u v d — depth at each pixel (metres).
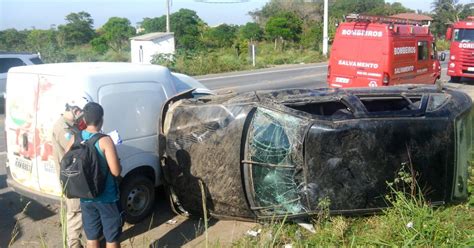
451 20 64.81
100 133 4.10
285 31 47.25
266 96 5.17
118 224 4.23
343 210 4.77
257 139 4.88
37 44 43.53
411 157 4.82
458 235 4.25
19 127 5.56
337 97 5.03
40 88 5.34
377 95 5.50
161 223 5.55
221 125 5.03
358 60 12.48
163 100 5.86
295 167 4.75
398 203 4.61
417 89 5.76
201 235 5.16
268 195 4.88
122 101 5.40
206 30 51.94
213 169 5.06
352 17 12.59
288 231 4.75
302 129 4.71
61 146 4.68
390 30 11.86
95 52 41.50
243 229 5.20
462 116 5.20
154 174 5.72
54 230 5.41
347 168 4.71
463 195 5.20
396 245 4.15
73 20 54.84
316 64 31.22
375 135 4.74
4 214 5.89
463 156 5.23
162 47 30.05
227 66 26.70
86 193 3.93
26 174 5.55
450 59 19.98
